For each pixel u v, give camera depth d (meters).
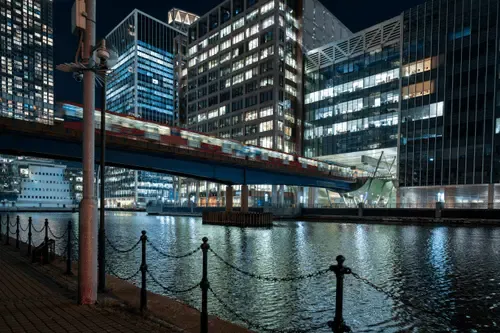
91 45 7.48
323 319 9.06
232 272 14.70
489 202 55.97
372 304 10.36
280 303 10.43
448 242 26.31
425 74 66.06
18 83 180.50
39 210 134.75
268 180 52.25
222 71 105.44
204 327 5.52
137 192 163.38
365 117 77.00
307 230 38.38
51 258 12.80
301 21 96.81
